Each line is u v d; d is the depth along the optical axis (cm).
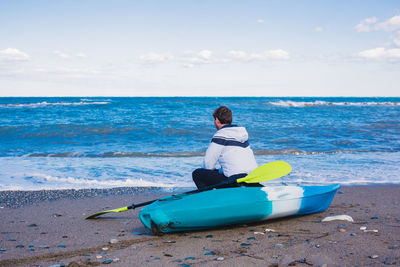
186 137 1302
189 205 330
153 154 972
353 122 1856
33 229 361
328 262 235
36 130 1387
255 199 346
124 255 269
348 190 557
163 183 627
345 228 332
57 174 696
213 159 364
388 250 257
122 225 379
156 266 241
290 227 344
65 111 2353
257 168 372
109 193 556
